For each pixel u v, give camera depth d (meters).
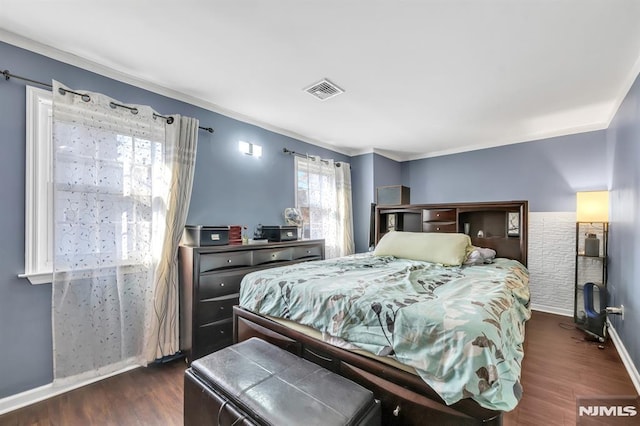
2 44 1.76
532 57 1.99
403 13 1.58
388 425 1.25
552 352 2.46
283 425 1.01
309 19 1.63
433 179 4.73
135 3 1.51
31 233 1.85
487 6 1.52
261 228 3.11
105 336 2.05
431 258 2.46
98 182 2.02
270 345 1.64
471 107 2.88
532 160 3.77
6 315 1.77
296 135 3.78
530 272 3.70
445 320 1.14
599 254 3.14
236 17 1.62
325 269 2.14
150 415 1.70
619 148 2.61
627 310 2.27
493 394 0.98
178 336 2.42
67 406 1.78
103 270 2.05
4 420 1.65
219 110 2.91
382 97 2.67
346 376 1.41
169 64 2.12
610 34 1.73
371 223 4.15
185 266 2.38
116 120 2.12
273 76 2.29
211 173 2.85
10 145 1.79
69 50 1.94
